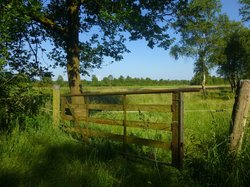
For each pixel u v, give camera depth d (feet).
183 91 20.31
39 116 33.47
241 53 164.55
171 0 42.91
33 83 36.50
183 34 161.99
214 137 18.75
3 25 30.60
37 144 25.71
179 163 20.06
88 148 24.34
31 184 18.07
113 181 18.49
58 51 47.98
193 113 30.73
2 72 31.32
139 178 19.08
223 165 17.49
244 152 17.42
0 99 31.01
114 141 26.94
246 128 18.22
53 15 45.96
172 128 20.84
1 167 20.20
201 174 18.08
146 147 25.04
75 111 30.94
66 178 18.52
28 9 32.40
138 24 42.47
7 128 29.96
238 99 17.90
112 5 35.65
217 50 166.30
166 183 18.24
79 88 42.42
